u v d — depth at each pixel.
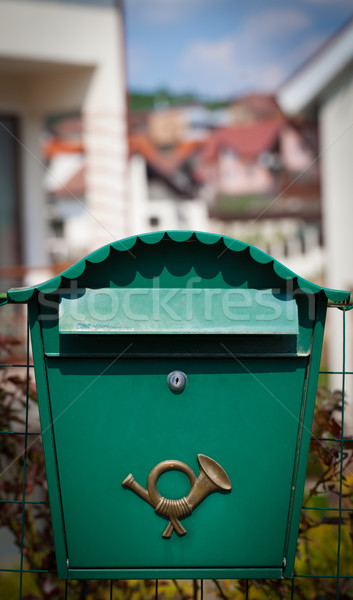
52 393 2.55
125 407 2.56
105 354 2.54
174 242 2.52
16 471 3.24
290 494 2.61
